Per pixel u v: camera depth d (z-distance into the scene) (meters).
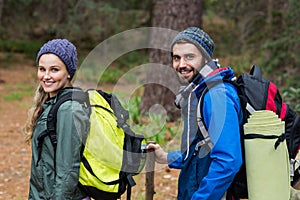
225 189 2.61
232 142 2.57
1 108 12.49
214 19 21.47
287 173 2.79
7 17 24.70
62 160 2.81
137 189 5.54
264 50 10.97
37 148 2.92
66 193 2.83
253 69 3.06
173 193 5.61
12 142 8.44
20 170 6.78
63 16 22.72
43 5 24.41
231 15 14.91
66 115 2.82
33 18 24.97
